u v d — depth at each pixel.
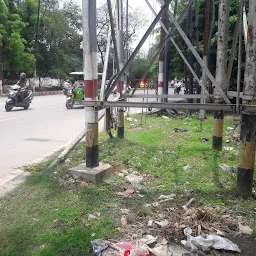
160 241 3.03
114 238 3.07
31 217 3.48
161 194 4.21
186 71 12.55
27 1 28.75
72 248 2.86
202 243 2.91
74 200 3.92
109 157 5.82
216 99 6.23
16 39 25.62
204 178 4.82
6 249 2.87
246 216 3.57
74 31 37.50
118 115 7.43
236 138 7.69
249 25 3.79
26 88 15.05
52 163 5.46
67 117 12.39
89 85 4.70
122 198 4.04
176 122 10.45
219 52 6.22
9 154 6.59
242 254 2.88
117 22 7.22
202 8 12.61
